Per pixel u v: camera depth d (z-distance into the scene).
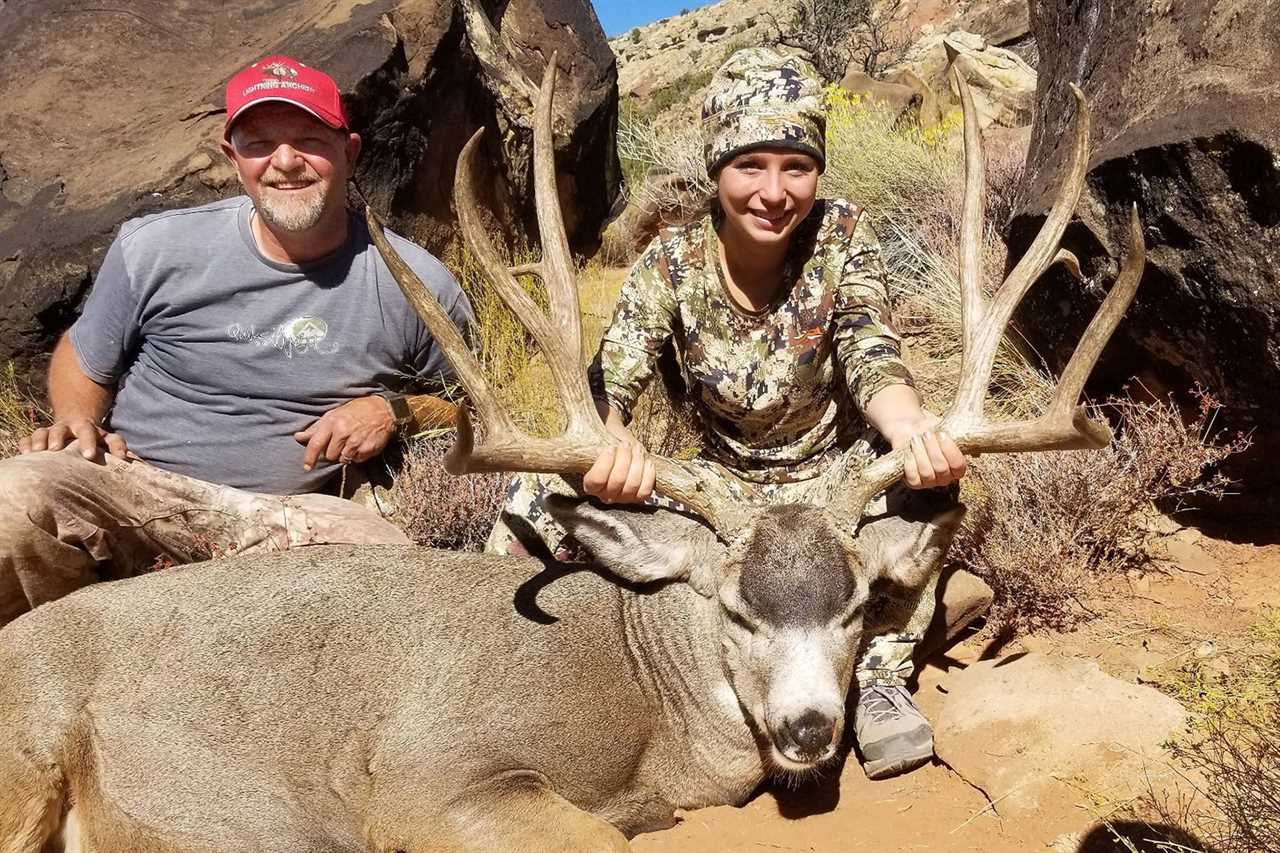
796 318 1.76
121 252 1.99
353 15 3.25
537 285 3.48
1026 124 4.70
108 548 1.94
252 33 3.45
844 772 1.64
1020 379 2.44
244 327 1.99
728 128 1.66
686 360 1.83
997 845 1.42
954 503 1.54
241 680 1.50
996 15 7.70
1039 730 1.56
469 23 3.81
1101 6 2.29
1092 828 1.41
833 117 4.27
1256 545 2.03
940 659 1.87
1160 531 2.08
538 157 1.53
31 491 1.82
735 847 1.48
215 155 2.93
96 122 3.18
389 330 2.05
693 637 1.55
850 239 1.77
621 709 1.53
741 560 1.46
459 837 1.40
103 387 2.08
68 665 1.50
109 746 1.48
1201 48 1.98
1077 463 2.03
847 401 1.86
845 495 1.49
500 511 1.91
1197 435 2.08
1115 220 2.05
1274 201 1.79
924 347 2.87
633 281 1.81
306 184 1.92
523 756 1.46
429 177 3.35
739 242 1.71
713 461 1.92
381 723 1.48
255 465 2.04
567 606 1.57
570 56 4.23
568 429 1.49
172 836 1.46
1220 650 1.74
